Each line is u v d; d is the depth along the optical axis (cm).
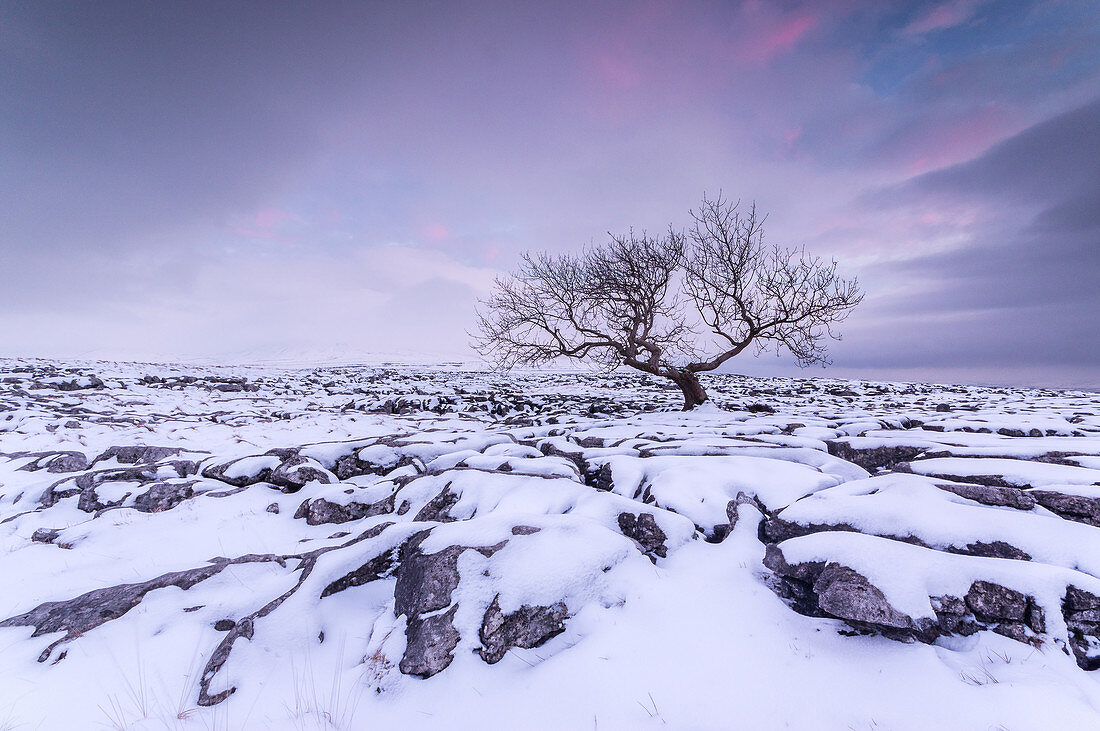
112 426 1360
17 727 353
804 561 469
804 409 1825
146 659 423
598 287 1798
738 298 1675
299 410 1980
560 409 2106
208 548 679
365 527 702
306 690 387
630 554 512
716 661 387
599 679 371
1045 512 542
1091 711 316
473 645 404
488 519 538
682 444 923
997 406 1906
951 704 330
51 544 693
